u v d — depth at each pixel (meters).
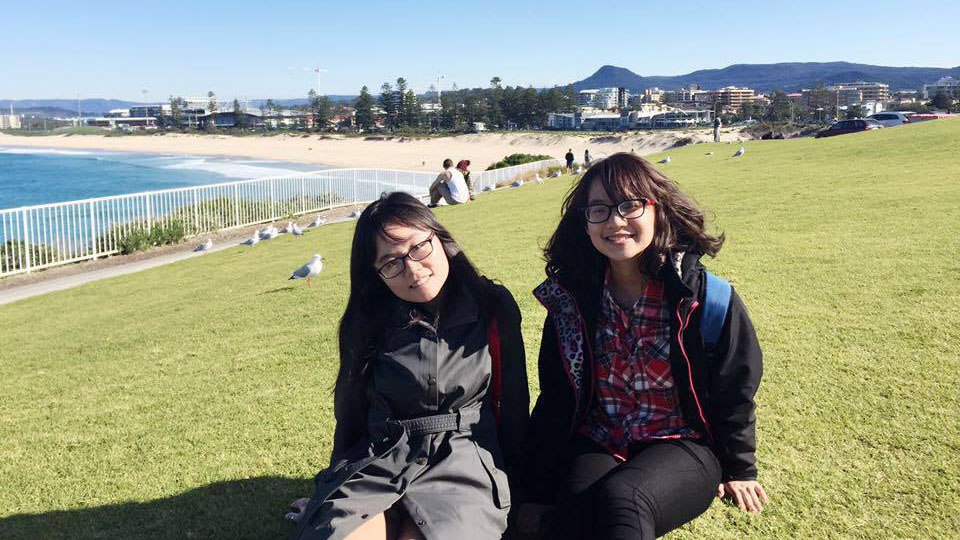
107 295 12.06
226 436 4.46
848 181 13.62
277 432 4.43
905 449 3.47
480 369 2.69
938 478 3.20
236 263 14.04
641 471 2.40
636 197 2.52
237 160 130.50
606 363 2.77
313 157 134.75
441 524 2.27
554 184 24.52
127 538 3.33
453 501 2.37
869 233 8.42
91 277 14.62
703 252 2.65
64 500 3.81
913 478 3.22
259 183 21.66
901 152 17.89
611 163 2.59
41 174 98.69
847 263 7.05
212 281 11.95
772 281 6.65
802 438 3.67
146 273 14.22
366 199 26.83
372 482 2.45
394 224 2.58
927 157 16.17
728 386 2.61
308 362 5.92
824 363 4.58
